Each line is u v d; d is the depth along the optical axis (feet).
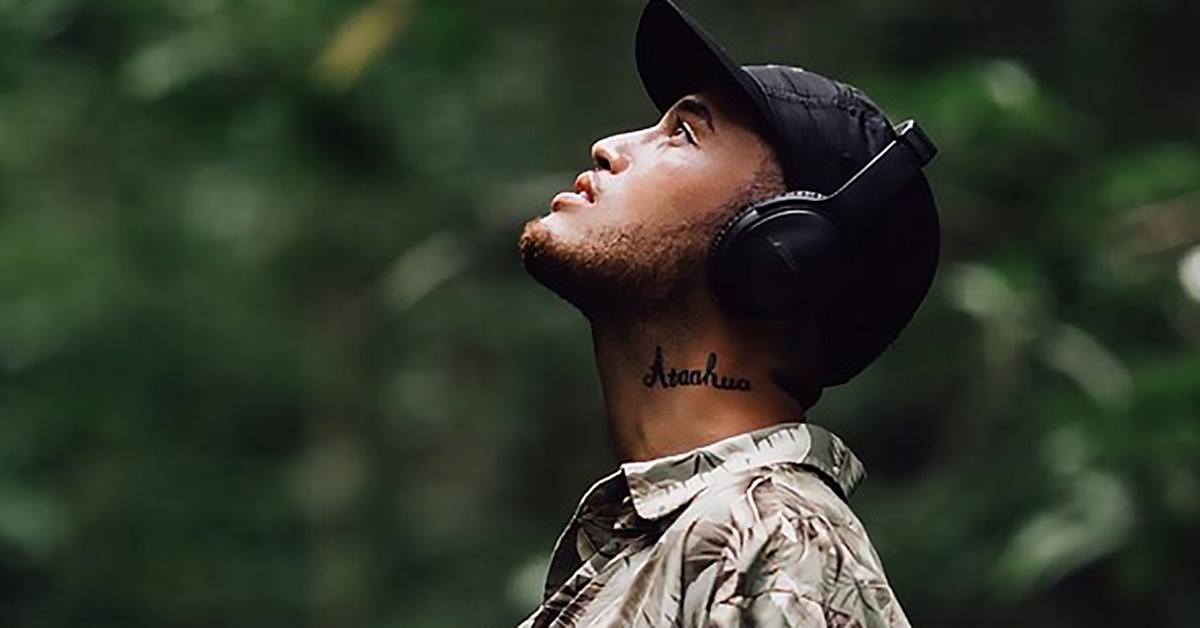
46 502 35.29
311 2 27.66
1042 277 24.34
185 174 37.47
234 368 40.27
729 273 8.74
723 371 8.85
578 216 8.91
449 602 36.32
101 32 31.32
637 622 8.16
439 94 30.09
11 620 35.96
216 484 40.65
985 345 24.36
